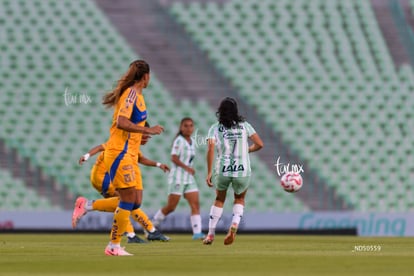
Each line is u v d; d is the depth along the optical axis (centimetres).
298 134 7800
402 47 8194
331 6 8319
